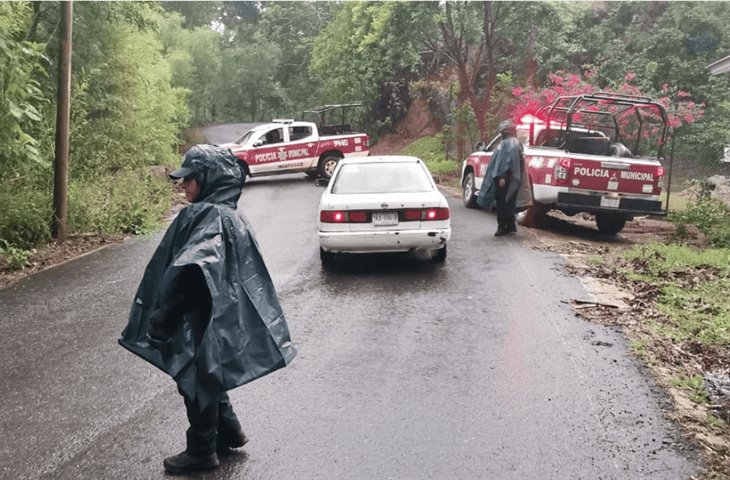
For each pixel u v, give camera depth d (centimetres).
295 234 1155
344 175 904
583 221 1391
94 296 763
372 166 914
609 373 517
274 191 1847
